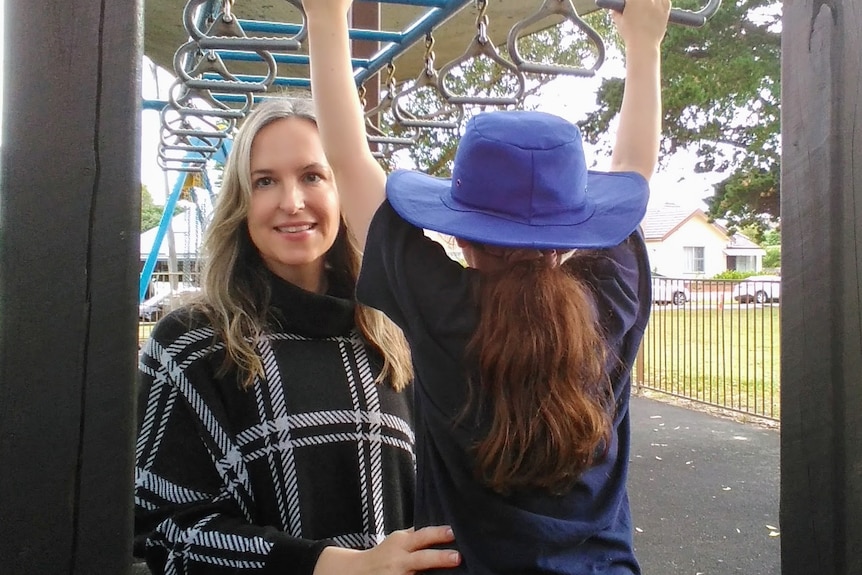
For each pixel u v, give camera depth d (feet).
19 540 2.54
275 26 7.48
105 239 2.58
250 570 3.90
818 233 2.90
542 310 3.16
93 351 2.58
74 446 2.57
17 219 2.52
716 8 4.50
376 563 3.52
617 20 4.58
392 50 8.17
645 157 4.42
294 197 4.54
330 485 4.45
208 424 4.27
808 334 2.93
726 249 126.21
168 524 4.10
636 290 3.82
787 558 2.99
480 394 3.23
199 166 15.99
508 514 3.24
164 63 15.28
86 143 2.56
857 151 2.86
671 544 14.15
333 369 4.67
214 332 4.47
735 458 20.44
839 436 2.85
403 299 3.54
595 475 3.44
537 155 3.45
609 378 3.48
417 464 3.85
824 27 2.89
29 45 2.53
